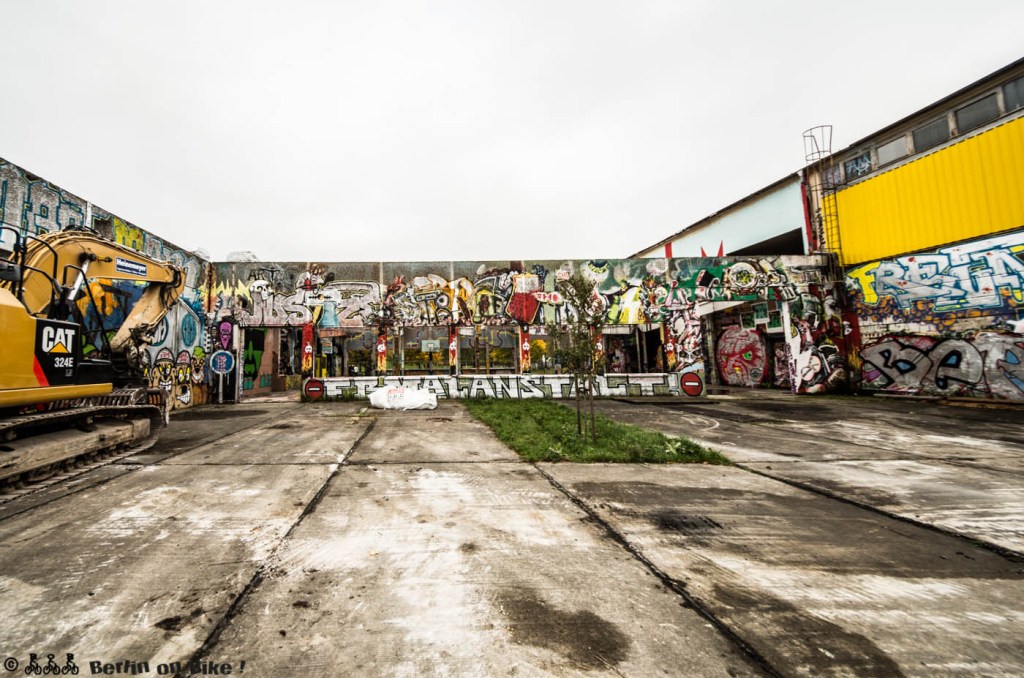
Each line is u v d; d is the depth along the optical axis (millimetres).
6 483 4559
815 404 13070
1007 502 4371
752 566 3014
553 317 16031
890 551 3275
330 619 2332
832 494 4602
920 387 13734
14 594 2549
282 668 1952
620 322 16172
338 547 3236
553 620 2352
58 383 5133
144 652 2049
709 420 9898
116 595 2553
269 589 2637
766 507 4207
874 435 8008
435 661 2014
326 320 15133
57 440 5078
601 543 3359
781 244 19234
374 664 1987
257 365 19094
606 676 1920
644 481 5055
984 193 12008
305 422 9711
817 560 3117
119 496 4406
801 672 1950
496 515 3930
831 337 16234
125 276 6836
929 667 1999
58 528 3576
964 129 12406
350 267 15383
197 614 2367
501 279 15953
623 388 15797
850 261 15750
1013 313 11523
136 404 6840
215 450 6645
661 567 2984
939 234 13086
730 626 2311
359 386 14938
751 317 20234
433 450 6680
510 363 23219
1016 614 2457
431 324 15594
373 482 4949
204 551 3152
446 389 15172
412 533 3504
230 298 14789
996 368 11867
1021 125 11250
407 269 15602
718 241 21047
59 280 5793
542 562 3029
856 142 15148
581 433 7539
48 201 8531
